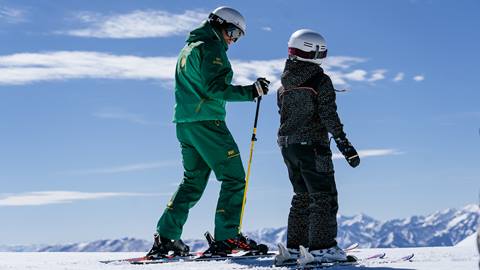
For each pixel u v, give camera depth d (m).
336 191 4.55
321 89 4.47
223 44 5.75
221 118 5.75
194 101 5.69
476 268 3.69
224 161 5.70
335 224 4.49
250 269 4.30
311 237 4.45
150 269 4.46
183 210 5.89
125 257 6.14
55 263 5.19
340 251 4.45
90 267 4.68
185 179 5.97
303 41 4.54
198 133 5.71
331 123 4.42
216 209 5.72
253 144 5.62
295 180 4.68
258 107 5.59
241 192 5.71
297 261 4.34
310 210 4.48
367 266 4.12
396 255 5.18
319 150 4.49
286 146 4.59
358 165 4.40
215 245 5.68
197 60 5.59
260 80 5.52
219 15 5.71
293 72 4.56
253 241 5.69
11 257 6.30
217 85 5.48
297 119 4.54
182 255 5.84
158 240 5.84
